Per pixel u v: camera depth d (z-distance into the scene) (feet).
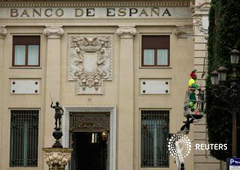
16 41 181.57
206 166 170.91
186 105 159.22
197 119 160.66
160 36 180.24
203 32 173.88
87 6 179.93
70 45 180.04
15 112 180.55
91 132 179.83
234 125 124.47
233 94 124.47
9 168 179.01
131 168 176.24
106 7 179.73
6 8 180.96
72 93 179.22
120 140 177.17
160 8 179.42
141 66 179.52
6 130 179.73
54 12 180.24
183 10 179.01
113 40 179.83
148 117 179.22
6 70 180.75
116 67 179.32
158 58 179.93
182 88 178.40
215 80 126.52
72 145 179.42
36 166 179.01
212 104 146.41
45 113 178.50
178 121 177.99
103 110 178.60
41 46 180.96
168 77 179.01
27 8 180.75
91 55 179.83
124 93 178.09
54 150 140.67
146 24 179.01
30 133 179.93
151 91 179.01
